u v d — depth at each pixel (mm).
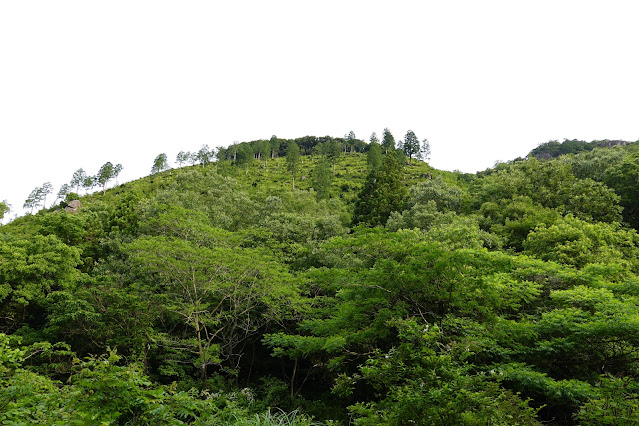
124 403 4531
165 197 33562
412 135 96375
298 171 96750
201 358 17328
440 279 12594
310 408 15805
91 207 42406
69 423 4148
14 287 22203
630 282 12977
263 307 22266
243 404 14188
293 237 29250
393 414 5430
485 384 5797
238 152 100562
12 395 4523
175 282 19922
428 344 6297
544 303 14664
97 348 21531
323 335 16625
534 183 31984
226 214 35250
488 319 12172
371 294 13109
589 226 20672
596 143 98688
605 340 10922
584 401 9484
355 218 41344
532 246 20922
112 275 22906
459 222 26141
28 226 45656
